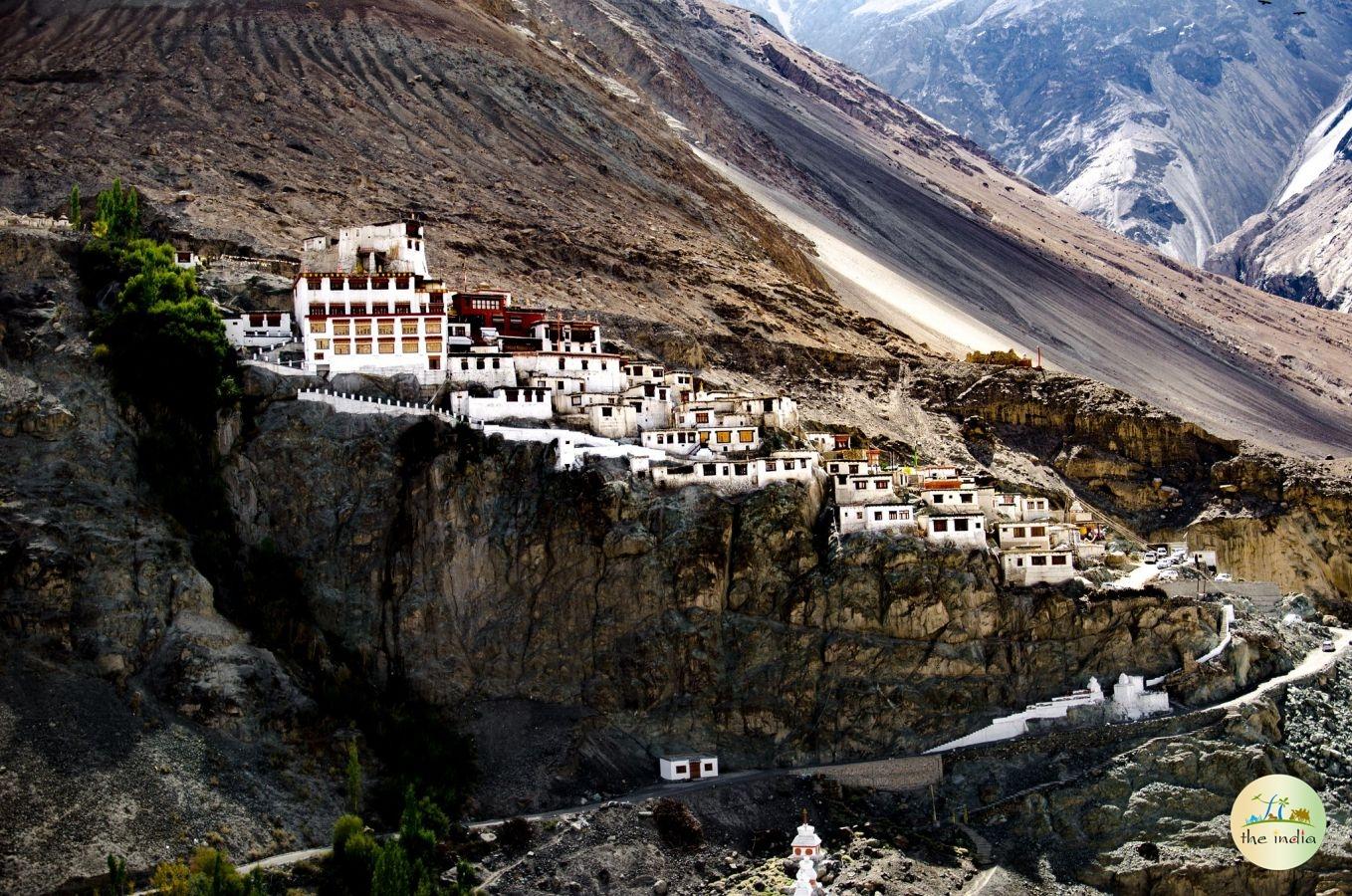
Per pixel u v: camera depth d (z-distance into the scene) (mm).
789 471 149000
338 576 140250
